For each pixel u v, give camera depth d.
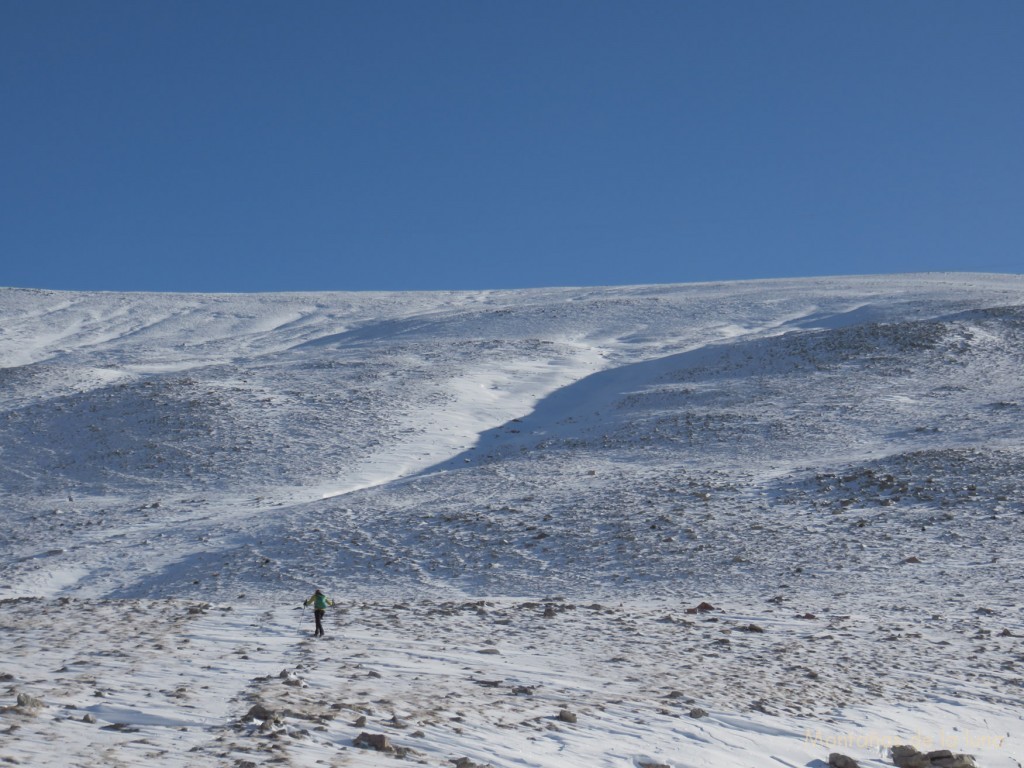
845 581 27.03
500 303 130.12
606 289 139.75
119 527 39.28
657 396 58.91
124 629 17.64
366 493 42.00
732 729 11.39
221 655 14.58
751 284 129.00
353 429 54.84
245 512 40.62
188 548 34.91
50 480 48.56
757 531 32.38
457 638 17.34
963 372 59.28
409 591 28.08
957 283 114.69
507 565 30.47
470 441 53.84
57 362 101.38
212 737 8.68
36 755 7.18
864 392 55.47
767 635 19.33
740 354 69.06
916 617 22.17
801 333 73.00
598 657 15.95
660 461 44.62
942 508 33.84
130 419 57.06
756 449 45.53
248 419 56.56
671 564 29.50
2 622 18.66
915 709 13.47
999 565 27.89
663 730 10.98
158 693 10.91
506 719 10.78
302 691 11.50
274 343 107.44
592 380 69.56
